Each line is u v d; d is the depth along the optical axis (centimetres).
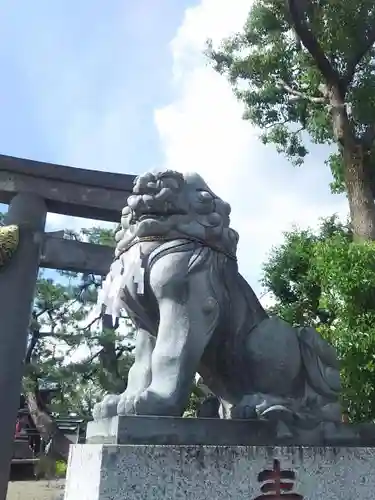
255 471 228
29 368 1166
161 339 250
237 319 273
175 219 272
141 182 277
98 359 1230
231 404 276
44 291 1279
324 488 238
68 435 1261
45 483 1325
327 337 572
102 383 1185
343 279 547
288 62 984
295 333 275
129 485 204
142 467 208
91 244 763
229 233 285
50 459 1174
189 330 250
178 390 237
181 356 244
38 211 730
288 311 680
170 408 231
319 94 977
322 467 241
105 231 1097
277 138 1080
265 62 987
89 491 211
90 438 242
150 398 229
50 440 1180
